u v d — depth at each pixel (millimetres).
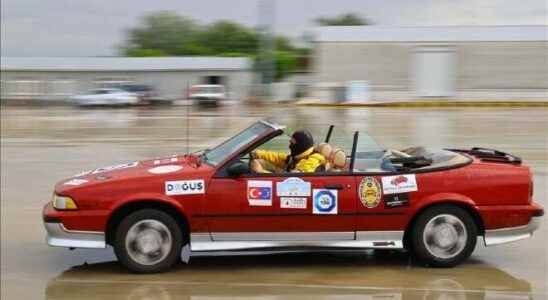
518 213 6910
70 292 6316
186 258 7434
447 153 7352
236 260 7363
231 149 7059
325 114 25844
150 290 6348
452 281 6570
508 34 23406
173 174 6785
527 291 6250
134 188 6699
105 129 24219
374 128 20844
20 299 6133
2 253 7711
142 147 18344
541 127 18297
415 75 29281
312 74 35031
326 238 6812
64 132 23250
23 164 14914
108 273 6902
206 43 71062
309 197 6723
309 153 6996
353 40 31812
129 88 41125
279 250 6789
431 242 6891
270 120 7738
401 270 6961
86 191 6699
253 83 42812
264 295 6176
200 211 6680
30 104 43281
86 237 6707
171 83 49531
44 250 7848
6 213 9734
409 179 6812
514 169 6984
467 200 6836
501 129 19359
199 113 31250
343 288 6375
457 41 27219
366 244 6848
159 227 6754
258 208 6711
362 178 6789
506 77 23078
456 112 24750
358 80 31844
